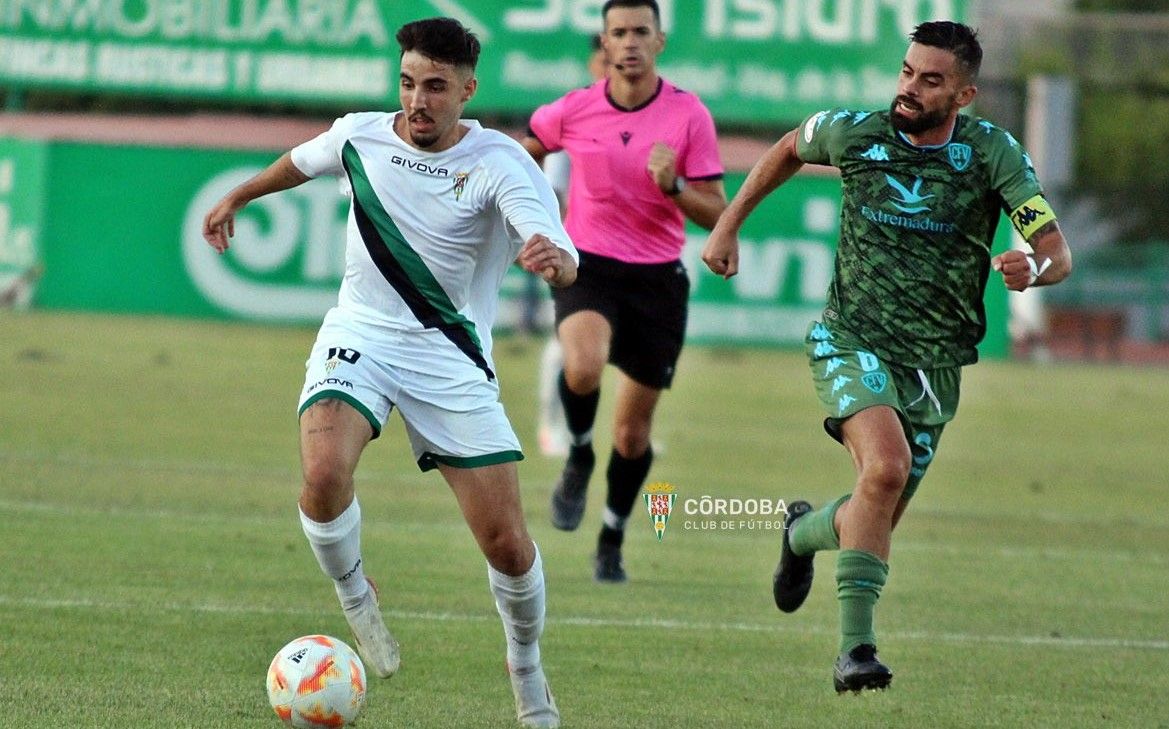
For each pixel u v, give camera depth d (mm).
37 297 90750
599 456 48312
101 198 90875
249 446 46500
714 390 73125
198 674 21500
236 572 28641
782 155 22797
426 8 91750
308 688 18203
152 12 92938
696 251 91688
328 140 20438
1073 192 139625
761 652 25141
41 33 93500
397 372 19750
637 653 24609
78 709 19438
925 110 21266
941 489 46625
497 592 19672
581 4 90500
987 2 133250
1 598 25359
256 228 91375
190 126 102250
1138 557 36094
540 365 77375
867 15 90438
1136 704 22625
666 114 31047
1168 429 67250
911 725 21125
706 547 35000
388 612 26422
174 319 90938
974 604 29859
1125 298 123500
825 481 45281
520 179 19656
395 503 38375
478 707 20781
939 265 21781
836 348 22078
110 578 27438
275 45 92562
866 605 20469
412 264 19828
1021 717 21719
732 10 90562
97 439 45656
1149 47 110688
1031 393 81812
